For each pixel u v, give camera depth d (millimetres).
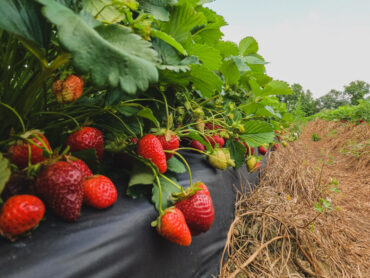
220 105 1990
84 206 784
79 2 703
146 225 848
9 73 797
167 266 924
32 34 550
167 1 1054
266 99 2266
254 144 1974
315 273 1684
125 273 721
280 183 2988
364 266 1975
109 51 559
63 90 674
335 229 2293
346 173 5621
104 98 1026
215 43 2023
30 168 631
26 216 552
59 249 606
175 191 994
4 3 504
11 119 805
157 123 1069
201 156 1699
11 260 532
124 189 954
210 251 1337
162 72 1093
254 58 2643
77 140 842
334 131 12656
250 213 1854
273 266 1595
